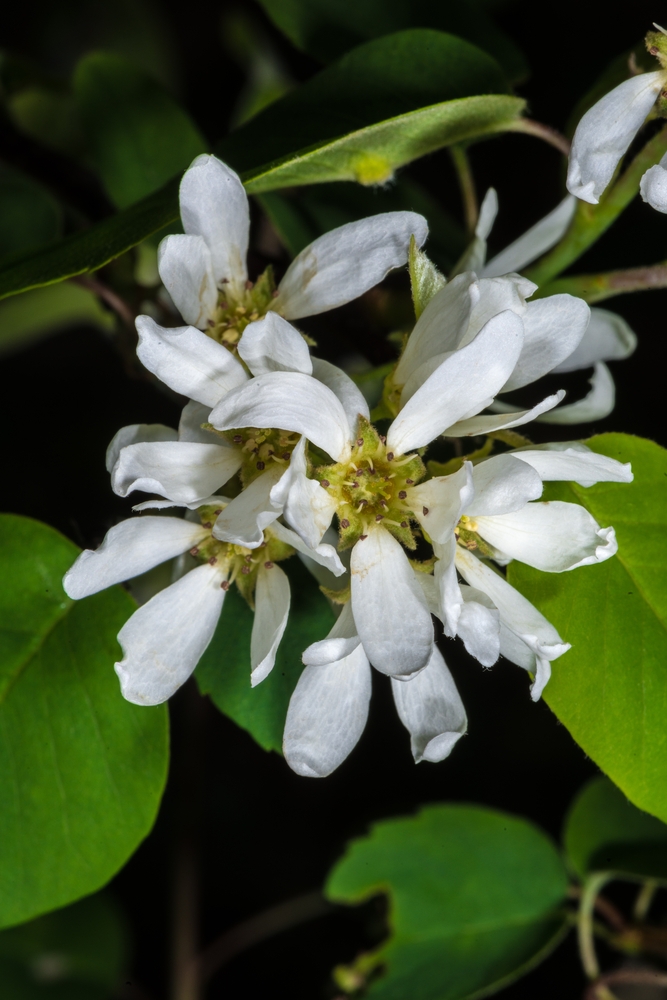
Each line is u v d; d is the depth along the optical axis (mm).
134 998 276
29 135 255
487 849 242
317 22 234
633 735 193
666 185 193
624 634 194
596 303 263
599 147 201
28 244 245
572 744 271
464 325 187
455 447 212
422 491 191
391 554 191
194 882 267
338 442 190
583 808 235
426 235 197
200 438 193
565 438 236
